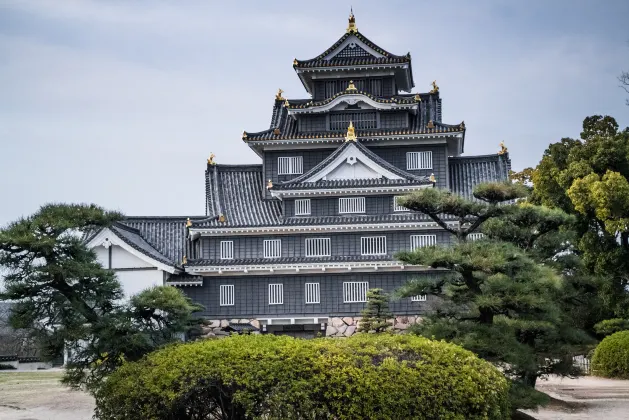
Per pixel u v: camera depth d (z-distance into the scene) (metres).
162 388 25.00
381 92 73.06
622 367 58.31
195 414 26.58
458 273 38.88
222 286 64.50
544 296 36.94
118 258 62.03
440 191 38.50
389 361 25.38
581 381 57.25
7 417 37.41
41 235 31.77
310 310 63.78
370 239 63.94
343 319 63.38
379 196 64.88
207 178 71.00
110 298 33.72
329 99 69.25
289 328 65.19
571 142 70.81
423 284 37.28
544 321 37.31
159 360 26.48
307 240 64.56
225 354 25.44
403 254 36.31
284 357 25.19
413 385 24.97
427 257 35.28
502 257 34.72
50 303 32.34
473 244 36.12
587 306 60.03
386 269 63.03
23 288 31.48
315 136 68.19
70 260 31.97
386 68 72.06
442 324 35.47
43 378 57.38
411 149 69.00
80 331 31.38
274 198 69.06
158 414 25.12
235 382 24.89
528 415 37.47
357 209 64.88
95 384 31.33
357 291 63.72
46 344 31.91
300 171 69.75
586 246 66.25
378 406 24.58
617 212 61.88
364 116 70.19
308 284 64.19
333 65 71.94
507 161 70.25
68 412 39.00
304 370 24.75
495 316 37.66
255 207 68.38
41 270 31.12
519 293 34.88
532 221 43.53
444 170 68.25
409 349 26.97
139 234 67.94
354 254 63.88
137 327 32.91
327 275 64.06
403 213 64.44
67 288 32.47
